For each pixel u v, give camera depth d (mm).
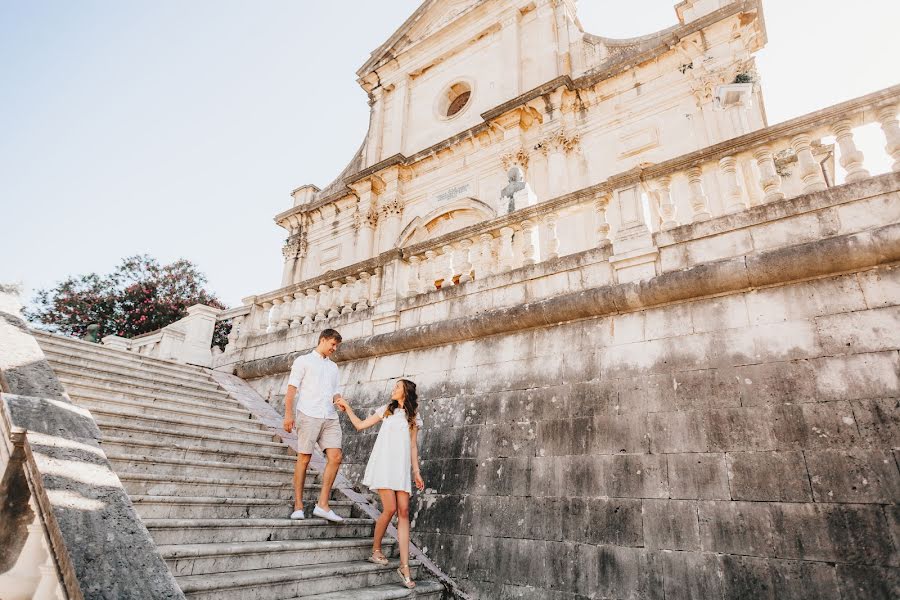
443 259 8547
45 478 3000
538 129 13859
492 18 16812
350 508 6090
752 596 4180
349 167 19703
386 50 19375
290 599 4051
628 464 5230
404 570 4875
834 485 4227
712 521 4582
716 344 5352
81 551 2631
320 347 5590
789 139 5840
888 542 3861
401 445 5086
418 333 7734
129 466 4957
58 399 3941
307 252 19172
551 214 7414
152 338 12148
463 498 6109
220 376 9711
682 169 6449
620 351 5934
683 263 5945
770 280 5277
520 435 6109
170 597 2623
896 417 4199
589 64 14172
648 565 4691
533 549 5344
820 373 4684
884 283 4750
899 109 5215
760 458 4617
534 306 6695
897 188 4992
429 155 15930
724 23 11570
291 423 5070
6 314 4918
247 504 5047
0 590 3113
